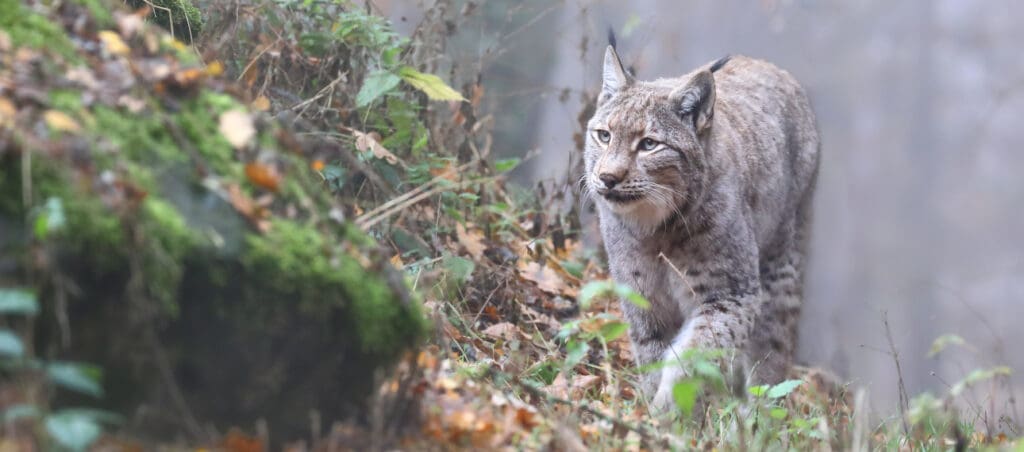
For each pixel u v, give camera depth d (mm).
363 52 12250
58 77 6246
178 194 6129
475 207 13148
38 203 5641
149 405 5945
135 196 5809
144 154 6180
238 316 6055
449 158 13023
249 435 6258
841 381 13328
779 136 12914
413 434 6789
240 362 6129
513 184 15211
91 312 5738
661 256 11180
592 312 12656
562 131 25781
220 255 5988
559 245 14117
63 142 5840
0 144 5664
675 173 10859
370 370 6520
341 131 11844
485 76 19156
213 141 6512
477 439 7059
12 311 5496
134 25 7000
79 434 5219
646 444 7809
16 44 6312
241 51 11602
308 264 6230
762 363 13102
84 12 6836
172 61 6840
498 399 7828
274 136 6863
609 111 11148
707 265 11180
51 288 5605
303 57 12055
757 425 9211
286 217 6469
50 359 5676
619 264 11398
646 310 11383
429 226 11883
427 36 13789
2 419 5402
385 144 12039
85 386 5410
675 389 7688
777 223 12938
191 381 6066
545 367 10312
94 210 5707
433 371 7359
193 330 6000
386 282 6641
